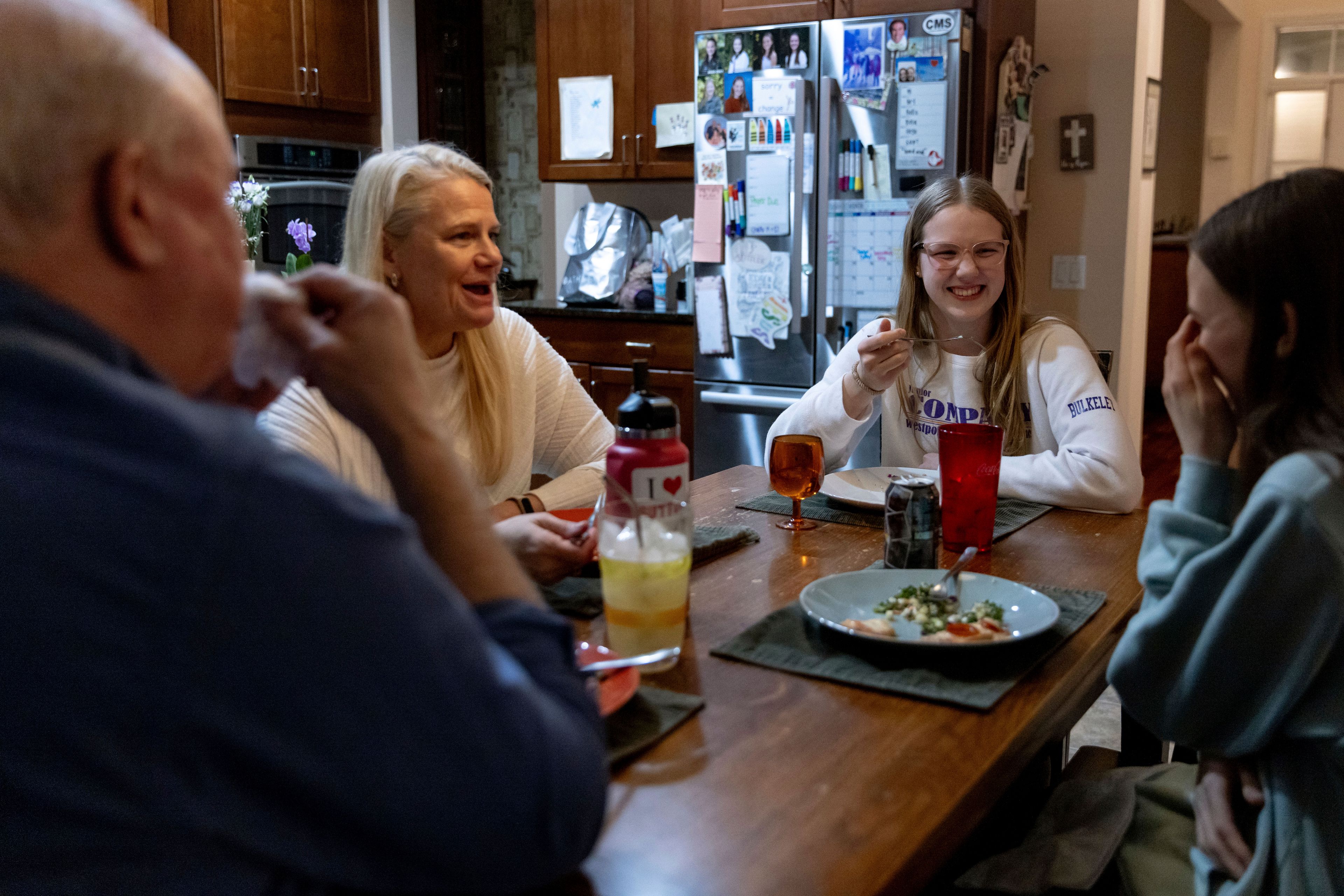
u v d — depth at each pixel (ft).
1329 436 2.92
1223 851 3.23
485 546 2.26
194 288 1.90
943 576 3.85
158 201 1.82
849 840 2.29
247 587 1.65
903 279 6.54
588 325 13.47
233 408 2.05
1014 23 11.62
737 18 12.02
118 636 1.63
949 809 2.43
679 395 12.91
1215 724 3.14
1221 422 3.27
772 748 2.74
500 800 1.80
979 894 3.43
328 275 2.38
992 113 11.27
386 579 1.75
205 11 13.65
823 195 11.32
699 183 12.09
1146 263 13.46
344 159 15.57
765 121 11.51
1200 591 3.06
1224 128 23.03
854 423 5.99
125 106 1.76
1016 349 6.21
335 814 1.75
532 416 5.83
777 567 4.37
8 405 1.70
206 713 1.65
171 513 1.64
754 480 6.13
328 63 15.26
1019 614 3.65
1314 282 2.92
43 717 1.64
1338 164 22.57
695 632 3.62
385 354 2.32
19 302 1.74
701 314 12.35
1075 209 12.49
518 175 18.51
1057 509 5.51
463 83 17.83
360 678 1.70
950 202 6.10
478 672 1.82
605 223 14.55
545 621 2.19
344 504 1.77
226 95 13.96
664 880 2.15
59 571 1.63
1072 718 3.46
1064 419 5.89
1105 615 3.78
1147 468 17.31
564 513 4.61
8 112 1.71
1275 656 2.97
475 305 5.06
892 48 10.82
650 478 3.27
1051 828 3.71
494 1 18.08
